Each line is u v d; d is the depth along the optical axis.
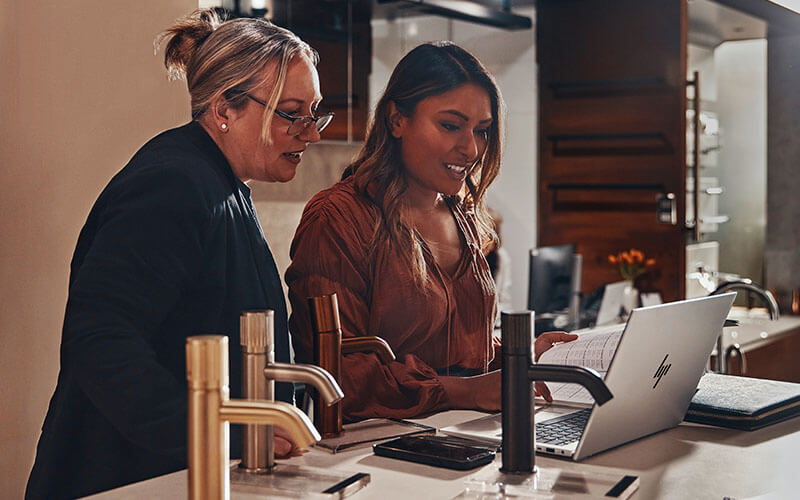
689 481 1.20
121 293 1.33
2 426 2.15
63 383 1.50
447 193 1.95
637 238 4.89
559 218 5.16
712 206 4.94
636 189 4.88
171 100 2.01
